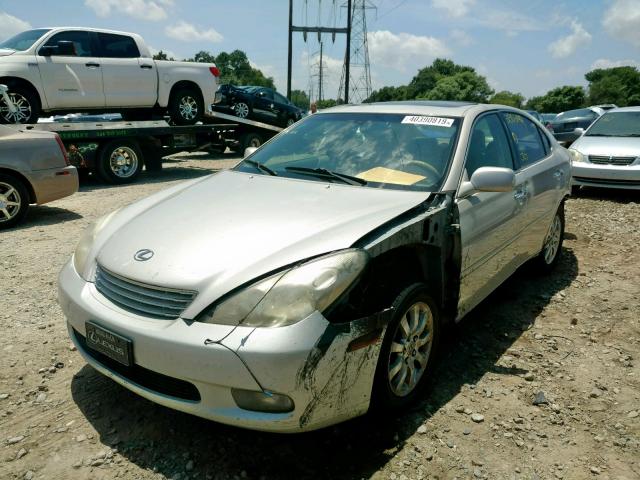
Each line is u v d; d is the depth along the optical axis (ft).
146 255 8.46
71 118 37.65
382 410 8.79
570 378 10.77
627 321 13.55
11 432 8.71
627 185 28.78
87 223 23.09
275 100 60.95
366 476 7.85
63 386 10.07
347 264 7.78
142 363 7.70
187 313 7.50
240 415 7.27
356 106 13.48
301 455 8.27
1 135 22.49
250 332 7.16
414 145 11.32
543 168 14.69
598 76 309.63
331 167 11.29
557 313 13.97
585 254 19.22
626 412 9.67
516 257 13.57
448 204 10.09
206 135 41.81
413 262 9.68
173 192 11.35
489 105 13.37
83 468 7.93
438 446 8.55
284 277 7.55
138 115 38.32
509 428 9.08
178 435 8.70
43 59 30.35
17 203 22.33
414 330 9.25
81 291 8.86
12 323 12.63
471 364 11.21
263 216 9.14
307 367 7.13
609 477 8.02
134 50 34.73
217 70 39.42
